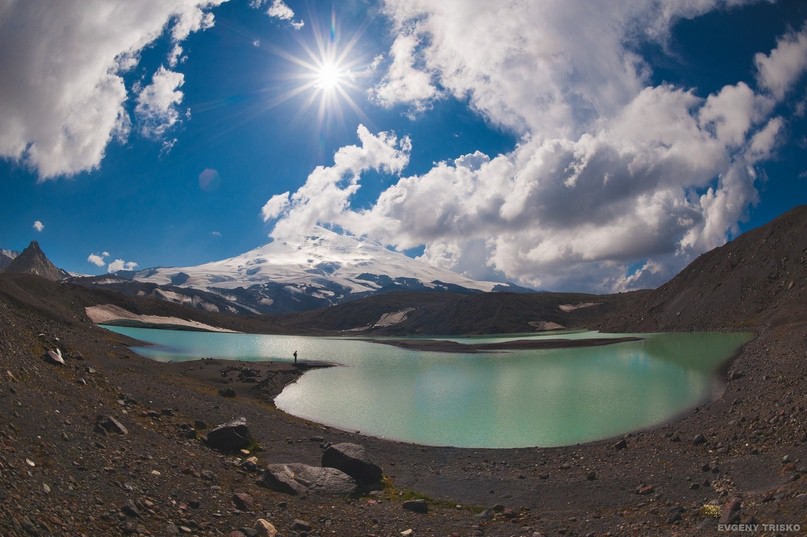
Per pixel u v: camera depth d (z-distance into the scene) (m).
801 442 21.83
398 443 34.31
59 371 29.80
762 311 118.94
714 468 21.45
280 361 95.19
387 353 120.69
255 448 26.33
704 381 56.59
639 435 34.00
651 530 15.61
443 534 16.72
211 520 14.94
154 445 20.75
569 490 21.94
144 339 129.62
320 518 17.11
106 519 12.74
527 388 60.72
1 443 14.37
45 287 148.88
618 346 113.81
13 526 10.23
